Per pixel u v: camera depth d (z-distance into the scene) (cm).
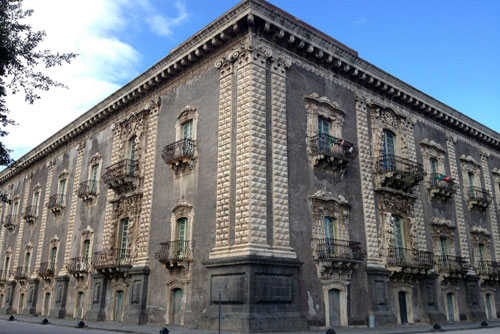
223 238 1938
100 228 2889
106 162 3055
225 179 2027
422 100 3017
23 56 1468
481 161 3612
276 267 1855
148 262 2353
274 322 1761
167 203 2350
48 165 3975
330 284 2070
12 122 1552
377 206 2484
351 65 2553
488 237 3325
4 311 3875
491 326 2370
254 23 2125
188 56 2433
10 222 4356
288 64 2259
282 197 1994
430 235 2781
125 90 2945
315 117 2319
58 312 2988
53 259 3400
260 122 2019
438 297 2656
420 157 2948
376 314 2205
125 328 2033
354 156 2423
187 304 2047
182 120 2436
